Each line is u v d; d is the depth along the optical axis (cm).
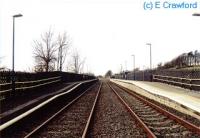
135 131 1392
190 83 3741
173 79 4703
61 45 6581
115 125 1570
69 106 2508
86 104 2708
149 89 3859
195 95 2931
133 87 5144
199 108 1970
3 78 2359
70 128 1498
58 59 5959
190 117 1878
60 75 5188
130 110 2089
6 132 1306
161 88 4059
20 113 1817
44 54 5609
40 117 1878
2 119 1602
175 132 1374
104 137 1262
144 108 2409
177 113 2117
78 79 7812
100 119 1800
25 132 1395
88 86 6512
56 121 1719
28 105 2112
